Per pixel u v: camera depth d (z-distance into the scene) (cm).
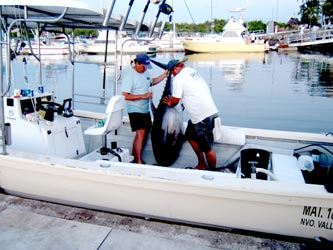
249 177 320
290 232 270
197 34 4450
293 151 367
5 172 333
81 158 360
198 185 269
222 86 1677
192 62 2709
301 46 3741
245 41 3491
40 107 359
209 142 359
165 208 292
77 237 272
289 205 259
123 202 302
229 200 270
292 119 1078
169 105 369
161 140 385
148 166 303
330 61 2694
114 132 439
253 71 2197
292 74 2050
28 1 289
